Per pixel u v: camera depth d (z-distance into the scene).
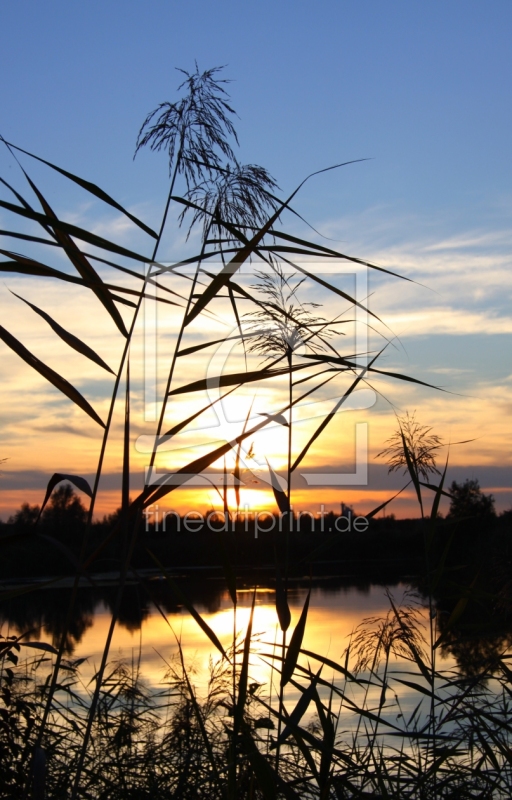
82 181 1.93
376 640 4.06
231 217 2.66
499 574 5.11
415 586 4.23
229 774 2.01
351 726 3.93
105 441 1.90
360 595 12.52
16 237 1.78
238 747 2.05
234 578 2.09
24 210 1.77
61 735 3.46
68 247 1.86
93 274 1.93
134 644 6.71
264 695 3.26
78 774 1.87
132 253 1.83
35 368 1.89
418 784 2.56
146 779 3.12
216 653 6.08
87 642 6.90
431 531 2.90
